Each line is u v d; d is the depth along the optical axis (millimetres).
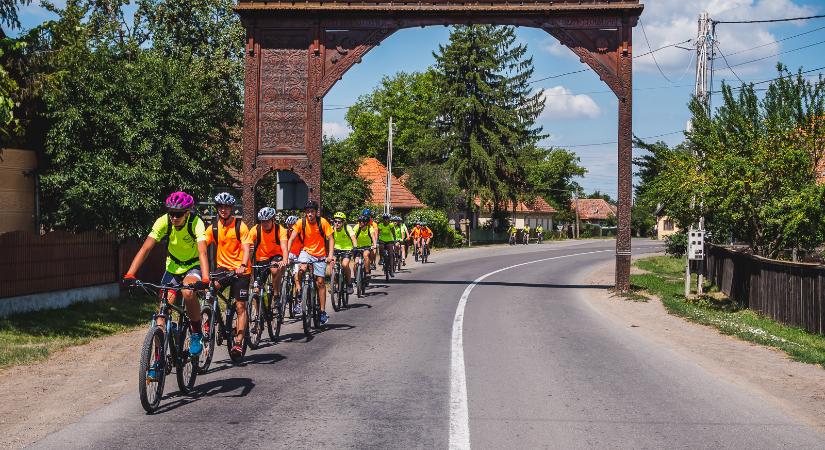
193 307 7082
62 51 13750
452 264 34562
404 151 80875
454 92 60875
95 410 6457
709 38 23938
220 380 7766
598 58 19453
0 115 10227
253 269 10008
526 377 8031
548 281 25203
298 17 19938
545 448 5324
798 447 5434
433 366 8648
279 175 20438
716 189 17344
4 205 15312
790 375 8453
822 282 13203
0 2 12469
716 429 5918
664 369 8672
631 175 19688
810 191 16141
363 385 7520
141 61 17375
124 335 11453
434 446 5336
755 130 18297
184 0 29234
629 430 5844
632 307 16828
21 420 6105
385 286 21188
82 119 15516
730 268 21234
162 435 5613
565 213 105750
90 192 15148
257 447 5293
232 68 28531
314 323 11648
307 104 20000
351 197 42438
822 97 17906
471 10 19375
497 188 60750
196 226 7055
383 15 19688
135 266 6852
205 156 17844
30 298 12328
